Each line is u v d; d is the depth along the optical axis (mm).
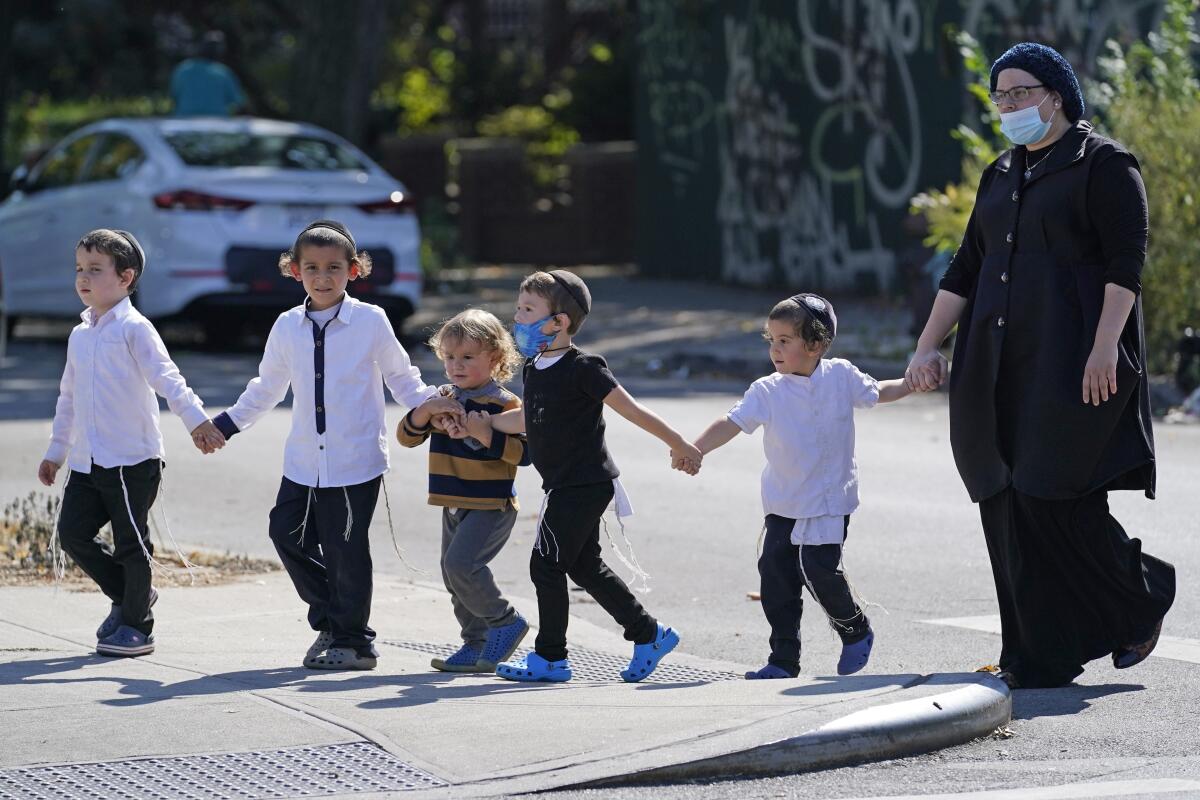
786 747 9516
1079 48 35656
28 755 9578
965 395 11680
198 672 11703
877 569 15805
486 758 9445
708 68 46000
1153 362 27906
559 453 11500
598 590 11781
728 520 18391
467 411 11867
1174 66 28969
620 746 9562
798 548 11805
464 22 72375
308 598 12164
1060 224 11250
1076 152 11273
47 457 12398
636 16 48750
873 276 40875
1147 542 16422
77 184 32844
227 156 31562
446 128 64750
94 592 14477
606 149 51656
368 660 11969
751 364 30141
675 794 9062
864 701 10219
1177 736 10336
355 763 9438
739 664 12555
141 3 63375
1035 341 11320
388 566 16375
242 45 63906
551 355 11523
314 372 11898
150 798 8914
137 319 12219
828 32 41562
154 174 30750
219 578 15312
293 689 11156
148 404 12234
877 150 40312
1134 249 11094
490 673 11992
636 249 49750
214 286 29938
